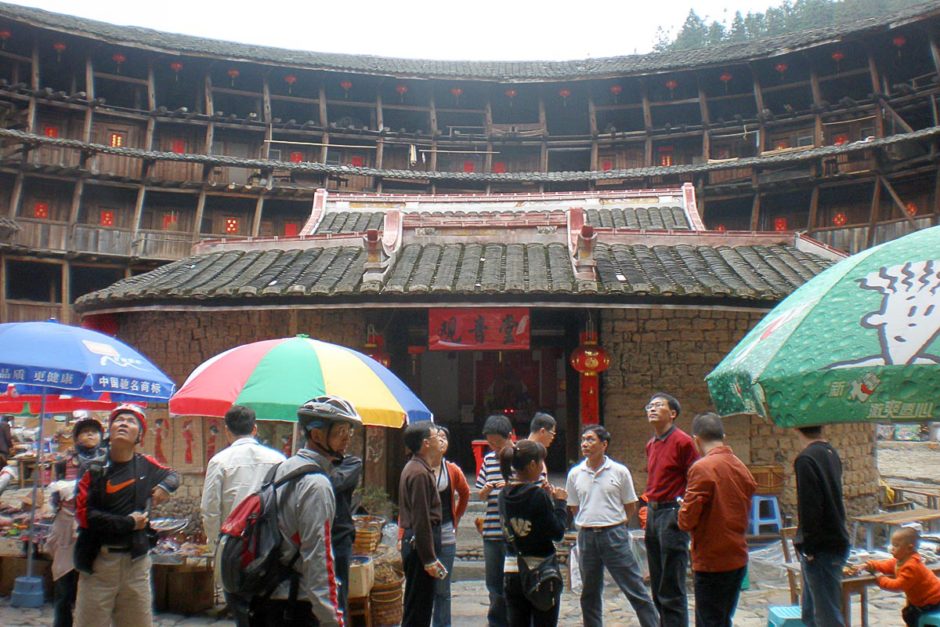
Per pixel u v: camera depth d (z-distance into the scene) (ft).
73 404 28.19
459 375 47.47
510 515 15.62
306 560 11.12
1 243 85.40
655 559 18.85
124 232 93.09
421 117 116.06
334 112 113.70
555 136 110.83
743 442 32.99
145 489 15.79
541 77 107.45
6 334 21.09
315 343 20.67
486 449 36.96
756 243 38.42
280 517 11.37
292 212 105.91
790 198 99.81
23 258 88.22
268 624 11.34
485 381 47.39
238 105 110.63
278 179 105.60
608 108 110.11
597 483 19.04
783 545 22.70
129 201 99.76
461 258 36.45
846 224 97.04
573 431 35.45
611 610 22.89
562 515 15.90
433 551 16.76
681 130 105.81
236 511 11.60
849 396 9.23
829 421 9.43
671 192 54.70
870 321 9.50
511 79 107.86
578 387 35.60
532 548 15.49
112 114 99.35
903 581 16.35
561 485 36.73
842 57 95.81
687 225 51.03
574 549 22.04
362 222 55.11
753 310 31.27
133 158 99.50
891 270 9.93
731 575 15.80
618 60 112.37
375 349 34.53
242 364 19.70
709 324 34.09
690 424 33.60
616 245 38.06
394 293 31.40
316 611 10.98
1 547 25.89
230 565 11.35
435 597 18.92
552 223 38.52
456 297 31.35
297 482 11.48
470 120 116.47
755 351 10.78
